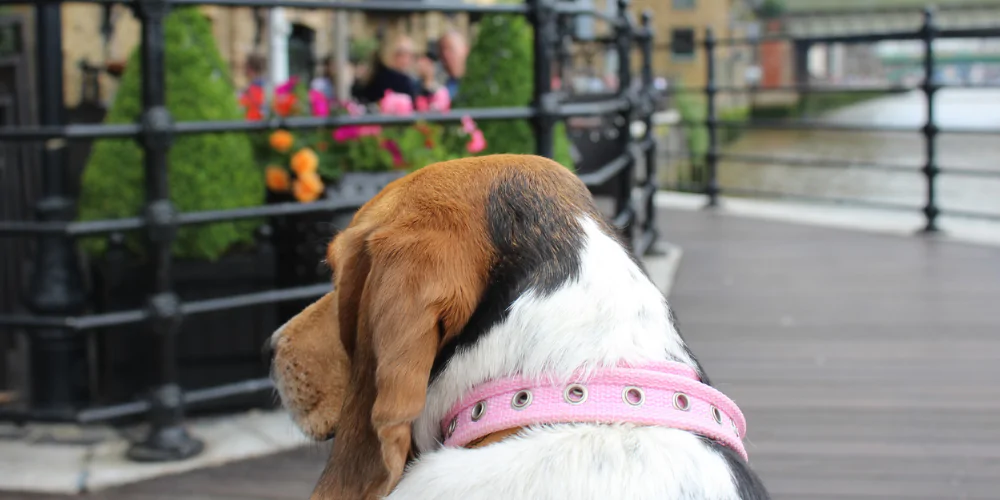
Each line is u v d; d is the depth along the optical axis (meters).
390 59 6.89
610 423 1.18
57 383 3.65
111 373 3.67
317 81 7.18
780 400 3.91
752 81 23.41
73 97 6.27
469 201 1.30
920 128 7.50
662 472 1.14
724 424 1.26
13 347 4.64
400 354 1.16
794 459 3.29
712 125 8.90
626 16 5.53
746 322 5.12
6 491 3.04
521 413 1.20
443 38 7.00
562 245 1.29
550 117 3.68
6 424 3.62
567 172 1.41
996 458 3.30
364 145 4.02
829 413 3.75
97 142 3.77
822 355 4.53
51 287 3.64
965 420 3.67
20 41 5.20
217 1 3.10
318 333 1.47
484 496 1.15
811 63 29.77
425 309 1.19
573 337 1.22
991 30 7.12
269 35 7.33
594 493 1.12
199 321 3.71
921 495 3.01
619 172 5.55
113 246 3.22
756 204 9.23
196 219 3.20
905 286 5.90
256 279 3.78
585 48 8.89
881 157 14.77
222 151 3.75
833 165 8.06
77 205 4.36
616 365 1.21
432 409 1.26
